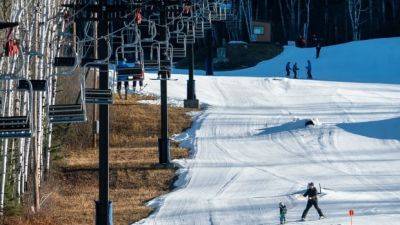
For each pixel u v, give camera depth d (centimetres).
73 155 9144
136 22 5200
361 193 7019
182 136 9988
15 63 6284
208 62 15888
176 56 7794
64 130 9569
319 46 18475
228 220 6203
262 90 13212
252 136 9869
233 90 13125
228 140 9688
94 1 5475
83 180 8106
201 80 13950
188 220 6281
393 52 18150
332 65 17688
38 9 6712
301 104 11944
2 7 6712
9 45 3703
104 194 5616
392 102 12050
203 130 10181
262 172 8000
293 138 9650
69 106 4172
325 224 5844
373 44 18988
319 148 9144
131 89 12288
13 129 3612
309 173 7925
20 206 6631
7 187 6631
